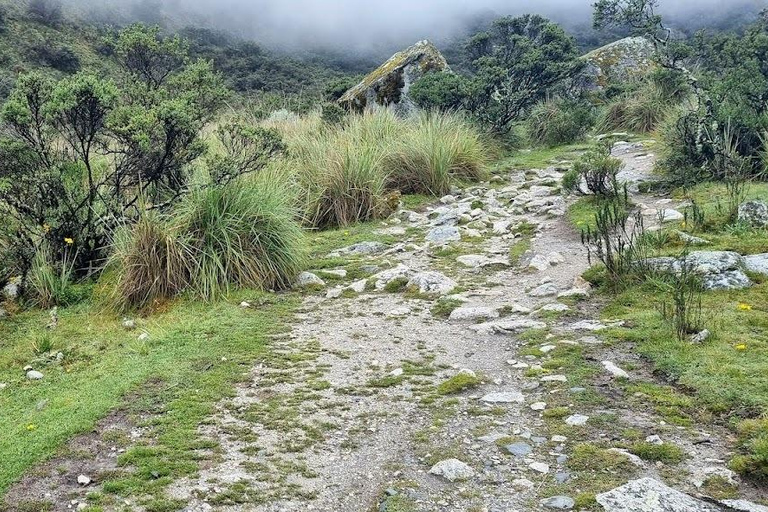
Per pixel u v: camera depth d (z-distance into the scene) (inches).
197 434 146.2
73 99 257.4
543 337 194.5
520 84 655.1
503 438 139.6
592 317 205.2
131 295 251.1
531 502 116.4
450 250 306.2
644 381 158.7
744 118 359.6
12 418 161.0
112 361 196.2
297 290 264.7
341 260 302.5
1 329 239.9
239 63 1606.8
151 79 373.1
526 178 475.8
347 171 389.1
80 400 165.6
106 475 129.5
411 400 162.2
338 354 195.0
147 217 259.8
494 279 262.1
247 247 270.1
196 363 189.3
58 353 207.9
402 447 139.7
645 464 125.5
